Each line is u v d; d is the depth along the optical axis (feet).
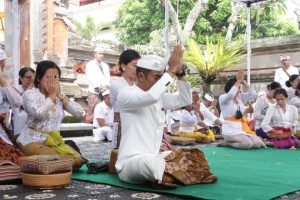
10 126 18.37
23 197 11.57
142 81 13.08
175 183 12.60
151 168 12.14
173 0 60.49
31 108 14.55
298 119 27.07
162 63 12.98
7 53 34.86
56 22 40.91
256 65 49.70
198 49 46.50
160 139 13.29
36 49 38.63
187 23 51.37
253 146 24.31
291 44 47.01
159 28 67.41
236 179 14.20
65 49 41.78
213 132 31.37
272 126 26.63
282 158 20.33
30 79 19.01
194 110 29.19
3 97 16.40
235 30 64.95
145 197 11.57
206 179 13.39
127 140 13.12
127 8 72.84
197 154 13.43
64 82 38.68
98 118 29.27
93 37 93.97
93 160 19.11
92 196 11.71
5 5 35.29
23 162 12.80
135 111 13.09
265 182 13.71
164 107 13.73
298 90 28.25
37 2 38.70
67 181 12.95
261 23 68.28
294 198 11.75
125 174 13.02
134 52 16.12
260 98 27.84
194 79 47.55
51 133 15.16
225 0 61.26
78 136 33.06
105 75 35.12
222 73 51.78
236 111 25.05
